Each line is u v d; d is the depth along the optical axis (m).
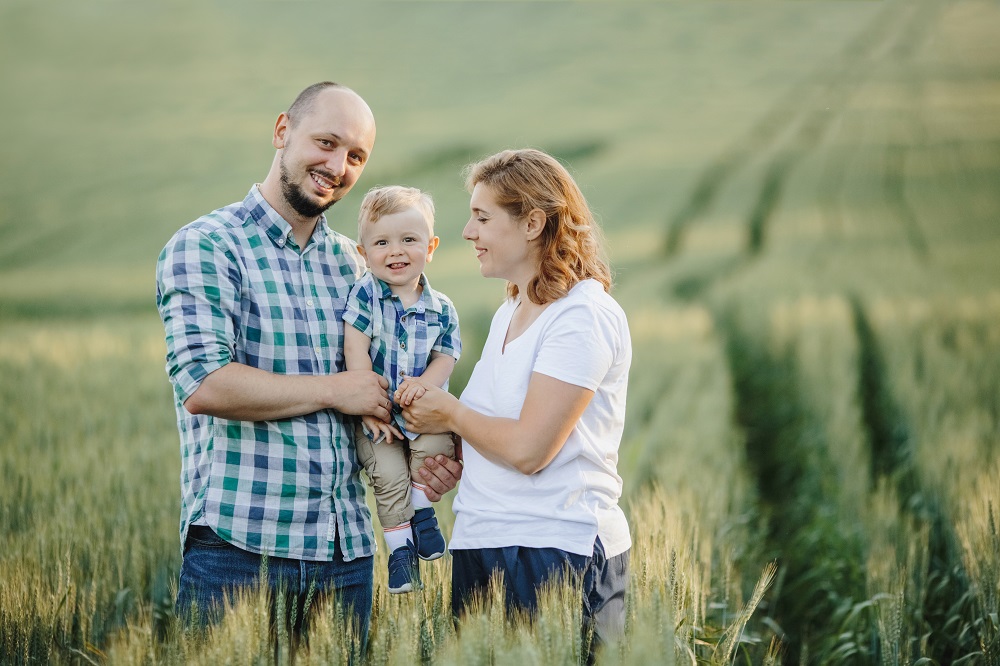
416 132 38.16
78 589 3.75
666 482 5.82
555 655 2.48
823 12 60.12
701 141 37.59
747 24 58.41
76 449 6.25
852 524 5.84
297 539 3.20
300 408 3.15
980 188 28.67
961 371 8.77
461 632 2.53
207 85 45.75
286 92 44.69
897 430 7.96
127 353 10.86
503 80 48.66
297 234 3.38
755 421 9.17
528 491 2.99
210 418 3.21
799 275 17.30
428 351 3.61
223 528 3.14
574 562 2.91
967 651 4.40
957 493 5.43
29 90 44.72
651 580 2.91
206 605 3.14
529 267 3.15
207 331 3.09
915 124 37.91
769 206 27.41
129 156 35.31
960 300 13.78
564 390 2.93
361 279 3.55
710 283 17.52
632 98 45.06
